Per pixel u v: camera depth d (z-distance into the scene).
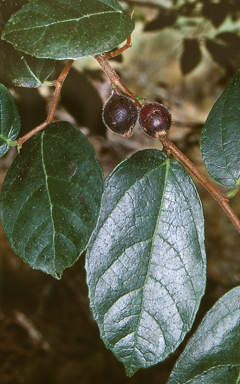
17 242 0.24
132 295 0.25
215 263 0.97
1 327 0.93
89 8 0.24
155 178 0.25
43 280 0.99
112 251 0.25
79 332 0.93
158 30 0.59
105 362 0.88
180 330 0.25
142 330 0.25
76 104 0.45
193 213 0.25
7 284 0.98
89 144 0.24
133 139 0.86
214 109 0.27
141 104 0.26
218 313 0.26
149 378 0.84
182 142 0.77
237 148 0.27
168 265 0.25
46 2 0.24
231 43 0.58
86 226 0.24
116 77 0.26
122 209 0.25
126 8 0.57
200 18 0.57
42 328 0.93
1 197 0.25
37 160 0.25
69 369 0.87
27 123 0.41
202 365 0.25
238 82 0.27
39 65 0.27
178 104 0.86
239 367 0.25
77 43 0.24
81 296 0.97
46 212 0.24
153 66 0.86
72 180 0.24
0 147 0.25
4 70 0.27
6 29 0.24
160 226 0.25
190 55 0.60
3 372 0.85
